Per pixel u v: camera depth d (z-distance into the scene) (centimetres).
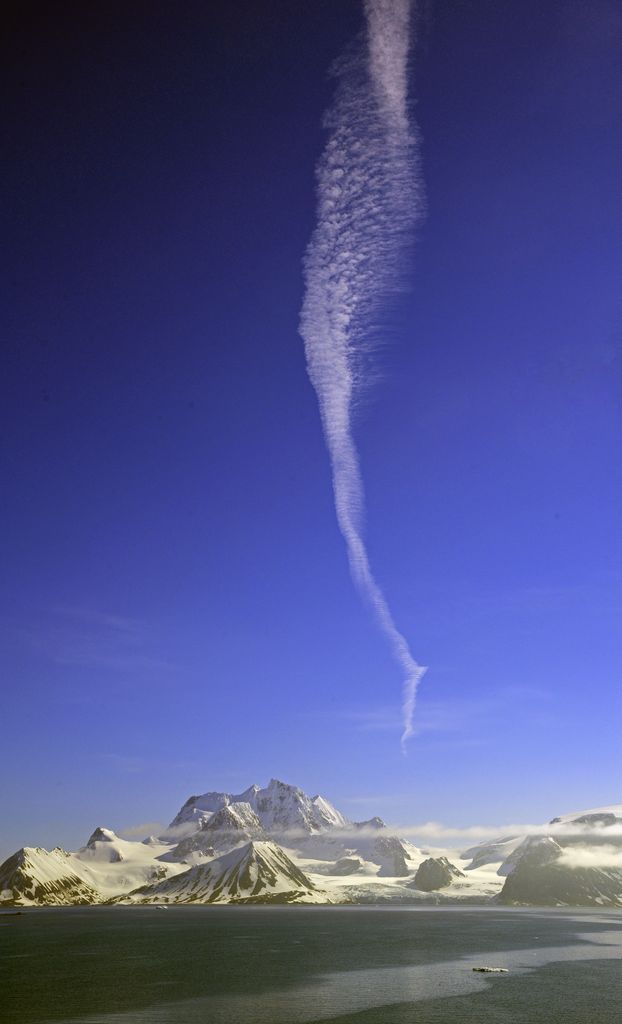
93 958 18538
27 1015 10681
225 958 18338
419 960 17600
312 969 15950
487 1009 11100
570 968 15862
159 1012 10894
